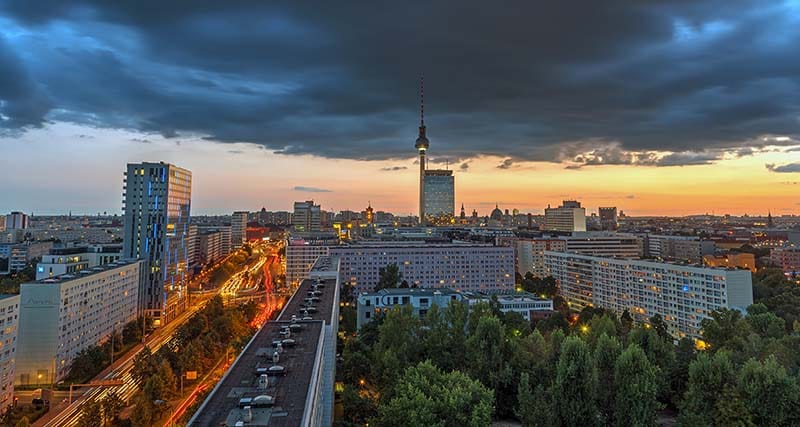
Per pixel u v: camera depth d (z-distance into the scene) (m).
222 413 65.50
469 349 136.12
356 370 145.00
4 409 146.75
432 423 94.25
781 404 98.62
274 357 86.44
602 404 111.62
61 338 180.88
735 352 139.12
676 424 106.31
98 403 128.62
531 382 127.44
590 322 175.25
